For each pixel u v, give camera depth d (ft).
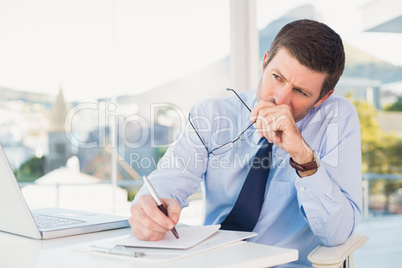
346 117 4.04
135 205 2.70
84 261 2.15
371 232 16.21
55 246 2.54
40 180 22.71
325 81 3.61
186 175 4.06
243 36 9.10
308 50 3.44
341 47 3.60
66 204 18.49
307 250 4.05
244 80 9.11
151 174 4.00
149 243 2.47
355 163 3.81
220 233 2.77
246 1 9.09
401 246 14.15
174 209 2.60
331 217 3.21
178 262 2.08
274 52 3.63
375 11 17.21
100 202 19.04
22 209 2.71
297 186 3.30
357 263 12.34
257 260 2.13
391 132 19.85
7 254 2.33
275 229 4.05
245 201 4.00
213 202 4.33
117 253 2.27
